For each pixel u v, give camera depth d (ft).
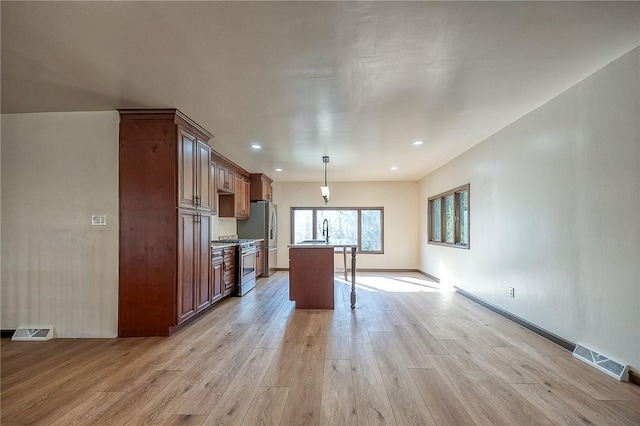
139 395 7.50
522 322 12.62
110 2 5.91
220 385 7.97
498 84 9.56
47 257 11.55
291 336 11.60
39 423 6.47
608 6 6.15
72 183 11.57
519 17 6.46
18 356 9.81
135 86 9.50
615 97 8.38
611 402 7.13
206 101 10.60
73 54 7.75
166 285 11.50
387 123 12.86
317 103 10.78
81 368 8.95
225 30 6.81
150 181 11.48
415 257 28.02
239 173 22.24
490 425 6.34
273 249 26.71
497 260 14.47
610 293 8.63
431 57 7.95
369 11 6.22
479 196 16.12
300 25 6.66
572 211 9.96
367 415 6.69
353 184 28.53
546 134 11.07
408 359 9.53
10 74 8.75
